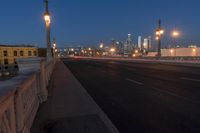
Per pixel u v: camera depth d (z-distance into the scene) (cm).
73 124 648
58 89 1285
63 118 709
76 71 2853
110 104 916
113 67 3641
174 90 1206
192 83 1460
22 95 497
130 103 926
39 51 10344
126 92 1190
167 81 1600
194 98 986
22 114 470
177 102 920
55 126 634
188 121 675
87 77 2047
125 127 632
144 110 810
